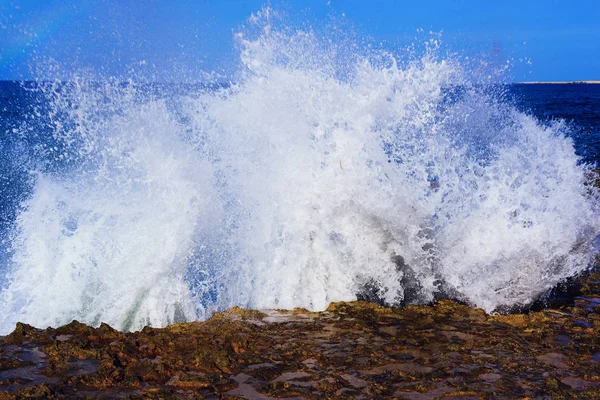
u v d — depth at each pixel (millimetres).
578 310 3967
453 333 3514
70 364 2957
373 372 2934
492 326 3650
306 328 3607
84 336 3414
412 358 3119
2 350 3162
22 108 19719
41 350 3178
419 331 3551
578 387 2756
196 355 3082
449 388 2746
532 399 2621
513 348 3254
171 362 3018
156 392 2668
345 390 2730
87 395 2629
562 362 3059
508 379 2832
